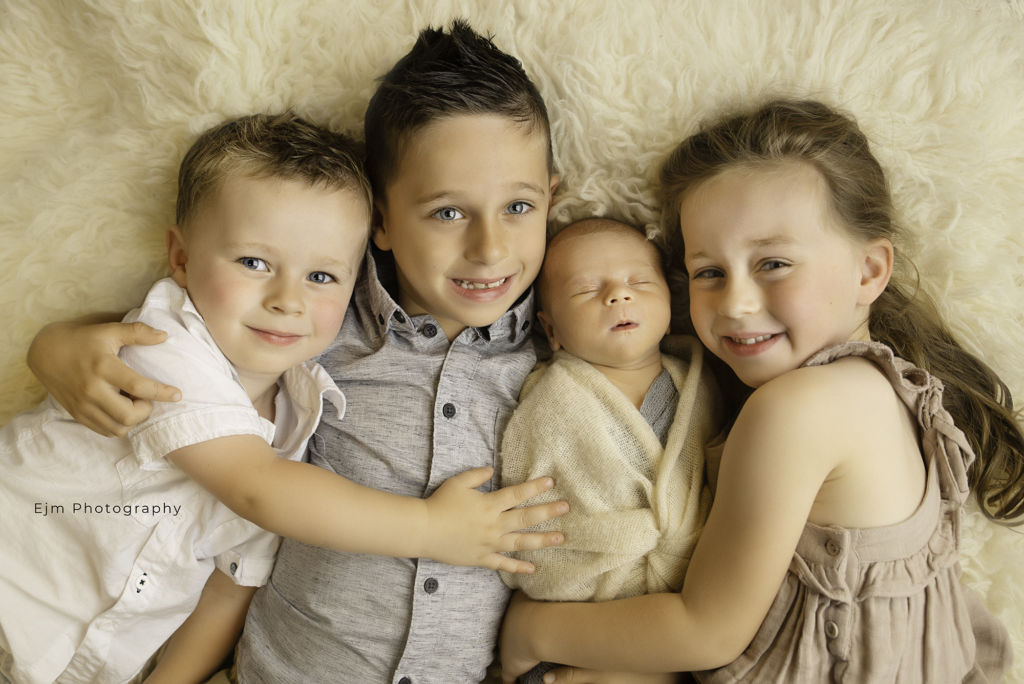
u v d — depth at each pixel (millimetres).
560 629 1068
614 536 1048
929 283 1136
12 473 1081
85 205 1146
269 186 1024
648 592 1062
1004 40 1158
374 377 1170
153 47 1128
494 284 1104
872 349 1009
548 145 1134
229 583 1207
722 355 1078
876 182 1062
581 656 1060
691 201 1062
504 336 1220
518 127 1062
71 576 1087
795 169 1014
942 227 1128
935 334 1125
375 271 1187
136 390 974
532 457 1117
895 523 977
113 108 1188
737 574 962
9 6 1189
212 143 1068
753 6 1137
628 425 1094
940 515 1025
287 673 1133
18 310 1150
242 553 1154
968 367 1127
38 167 1173
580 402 1104
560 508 1084
